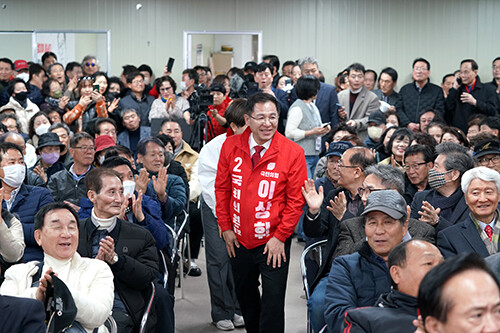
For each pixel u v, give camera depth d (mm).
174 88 8820
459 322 1832
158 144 5246
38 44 11492
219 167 4121
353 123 7883
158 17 11391
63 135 6375
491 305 1827
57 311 2863
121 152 4926
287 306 5340
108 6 11398
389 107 8469
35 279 3295
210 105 6652
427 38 11156
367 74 10562
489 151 4773
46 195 4535
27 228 4105
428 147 4695
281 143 3955
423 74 9727
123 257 3580
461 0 11062
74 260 3318
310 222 3990
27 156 6070
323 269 3816
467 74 9414
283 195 3969
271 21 11328
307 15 11289
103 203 3711
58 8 11438
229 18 11359
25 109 8539
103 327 3305
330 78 11328
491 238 3703
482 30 11062
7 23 11477
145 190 4453
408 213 3281
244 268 4105
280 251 3918
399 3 11156
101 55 11477
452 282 1855
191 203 6199
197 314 5156
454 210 4188
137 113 8477
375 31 11227
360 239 3730
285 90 8227
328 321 3266
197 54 11438
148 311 3578
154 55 11430
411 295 2721
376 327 2713
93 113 8117
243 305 4270
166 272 4203
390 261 2797
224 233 4121
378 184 3803
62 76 10133
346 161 4254
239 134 4070
